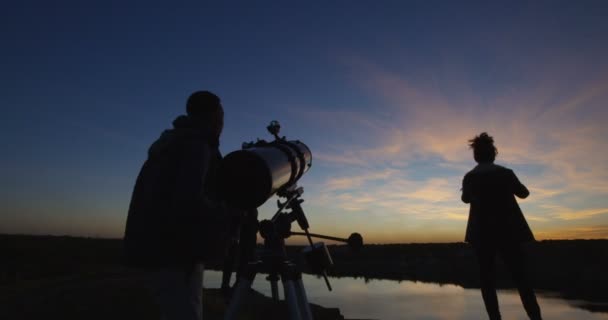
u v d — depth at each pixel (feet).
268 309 16.67
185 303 6.15
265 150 6.84
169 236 5.98
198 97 6.76
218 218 6.08
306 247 7.33
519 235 12.08
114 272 41.88
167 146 6.18
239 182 6.37
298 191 8.19
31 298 22.09
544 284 52.37
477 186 12.74
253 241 6.81
